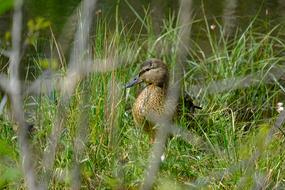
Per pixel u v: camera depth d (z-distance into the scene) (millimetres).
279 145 10172
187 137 11344
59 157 9531
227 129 11922
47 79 11516
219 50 15789
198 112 12875
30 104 11430
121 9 18953
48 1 19047
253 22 17375
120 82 12750
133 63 14188
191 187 9578
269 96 14383
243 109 13695
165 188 6352
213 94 13672
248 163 9172
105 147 10578
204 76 14547
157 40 14789
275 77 14828
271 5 20328
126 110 13039
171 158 10734
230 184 9562
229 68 14406
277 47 16406
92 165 9844
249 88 14055
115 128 10969
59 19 17812
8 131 10516
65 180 8734
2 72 11695
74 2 19484
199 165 10734
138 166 10086
